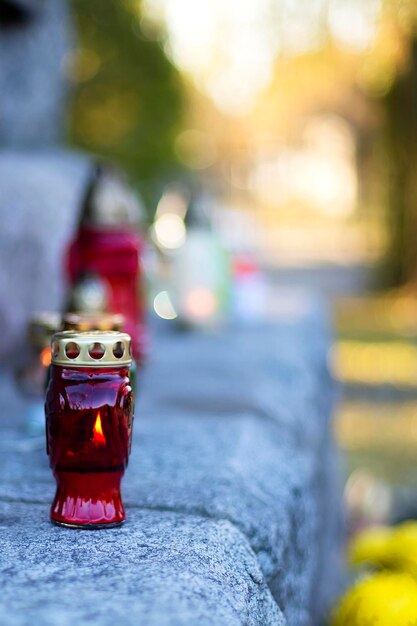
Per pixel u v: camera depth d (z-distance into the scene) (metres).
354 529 3.33
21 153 3.27
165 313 3.37
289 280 14.62
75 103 7.84
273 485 1.59
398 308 11.31
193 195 3.45
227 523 1.28
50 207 2.89
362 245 22.28
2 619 0.82
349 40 12.74
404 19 10.72
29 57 3.53
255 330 3.60
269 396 2.34
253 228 7.30
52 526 1.19
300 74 27.89
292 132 31.08
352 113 28.02
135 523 1.22
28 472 1.53
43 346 1.81
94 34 7.92
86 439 1.16
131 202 2.11
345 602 1.83
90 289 1.97
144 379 2.47
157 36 8.14
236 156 30.80
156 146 8.12
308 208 31.73
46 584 0.94
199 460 1.62
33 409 1.91
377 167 14.34
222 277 3.40
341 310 11.16
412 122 11.48
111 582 0.96
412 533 1.94
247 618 1.01
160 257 3.23
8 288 2.81
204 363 2.77
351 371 7.25
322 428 3.03
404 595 1.76
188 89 9.23
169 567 1.03
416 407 6.30
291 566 1.53
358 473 4.43
